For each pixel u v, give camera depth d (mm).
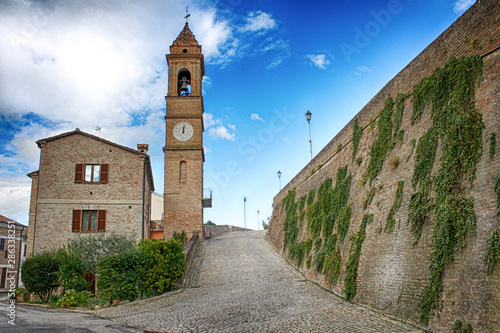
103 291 18984
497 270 8938
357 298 15305
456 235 10453
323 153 26828
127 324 13602
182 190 39094
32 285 22234
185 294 20406
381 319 12359
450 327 9758
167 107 40688
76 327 12938
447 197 11227
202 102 42781
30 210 28641
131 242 24875
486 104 11000
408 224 13148
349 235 18234
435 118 13109
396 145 15930
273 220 40500
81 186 28781
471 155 10914
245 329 12148
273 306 15898
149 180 35750
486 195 10016
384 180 16141
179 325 13117
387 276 13570
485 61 11430
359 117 20906
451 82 12711
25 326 13180
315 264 21750
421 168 13234
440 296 10445
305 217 28375
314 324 12367
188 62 41906
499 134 10211
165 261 21328
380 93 18516
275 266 27625
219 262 29641
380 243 14773
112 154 29562
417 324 11039
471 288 9516
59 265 22547
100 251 24141
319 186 26172
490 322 8664
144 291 20125
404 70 16359
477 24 11906
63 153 29172
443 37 13547
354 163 20484
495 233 9320
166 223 38344
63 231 27828
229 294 19484
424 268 11594
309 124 33281
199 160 39781
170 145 39844
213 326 12766
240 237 45844
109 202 28734
